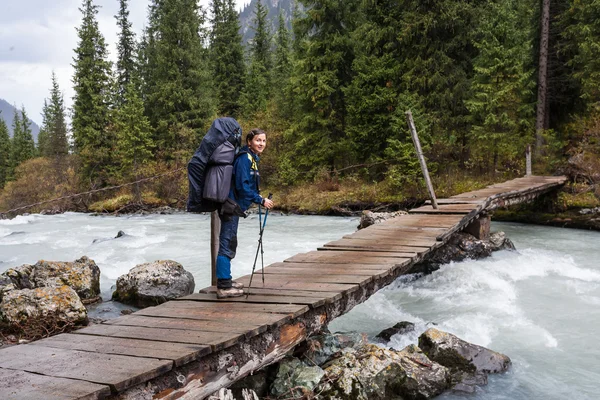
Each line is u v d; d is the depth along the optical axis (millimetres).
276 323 3883
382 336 6078
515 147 21969
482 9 22203
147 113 39375
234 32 42312
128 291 7582
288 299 4566
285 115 30844
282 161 28156
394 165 21703
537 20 25359
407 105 20969
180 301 4609
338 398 4113
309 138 26594
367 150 25312
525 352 5680
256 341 3750
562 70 25594
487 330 6379
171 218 23734
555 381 4934
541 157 23000
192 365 3172
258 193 4512
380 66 24281
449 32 23328
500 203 13430
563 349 5754
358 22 26656
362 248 7586
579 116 24203
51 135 44250
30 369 2828
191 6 37781
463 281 8828
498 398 4555
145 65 43938
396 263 6414
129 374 2730
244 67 42688
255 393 3859
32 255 12039
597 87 21172
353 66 25344
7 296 6000
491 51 20594
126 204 29625
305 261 6625
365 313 7383
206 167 4219
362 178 25875
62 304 6051
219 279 4629
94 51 38031
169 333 3561
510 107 21797
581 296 7832
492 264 9938
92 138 36281
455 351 5172
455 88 22344
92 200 34844
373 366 4512
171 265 7949
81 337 3500
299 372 4340
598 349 5746
